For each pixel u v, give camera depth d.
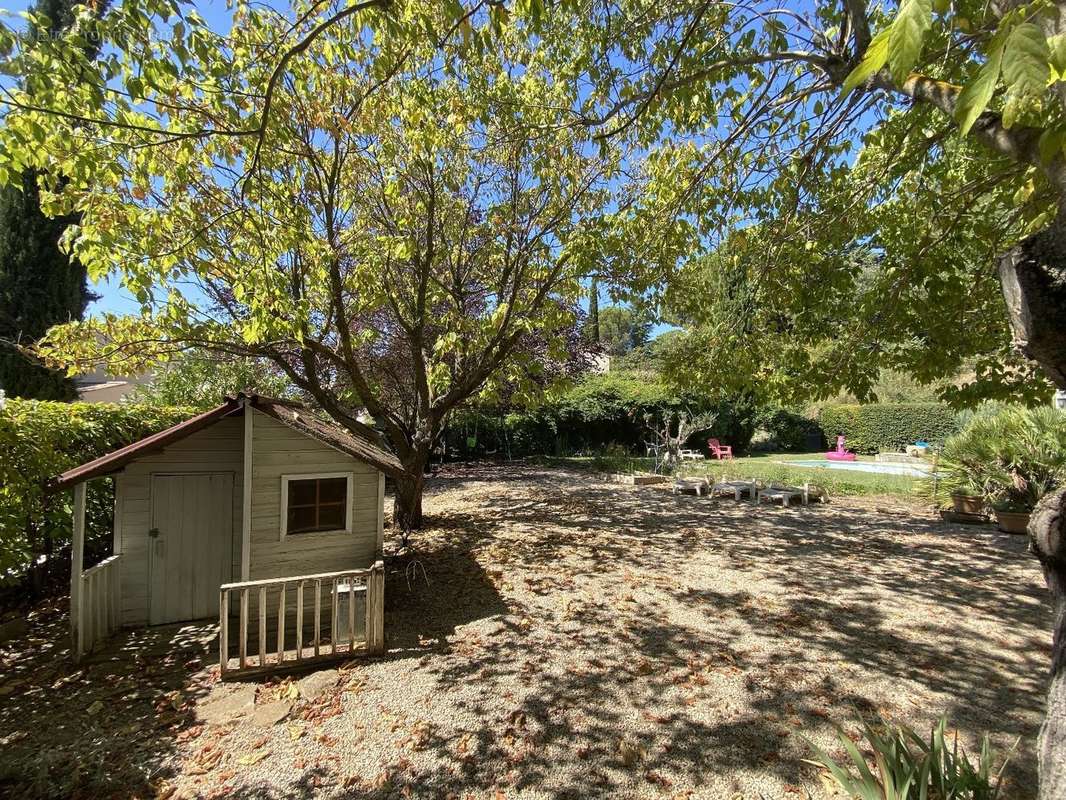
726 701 3.69
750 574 6.48
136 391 12.28
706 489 12.64
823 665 4.17
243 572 4.96
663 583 6.16
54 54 2.87
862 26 2.70
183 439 5.18
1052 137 1.32
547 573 6.58
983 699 3.67
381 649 4.45
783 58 3.19
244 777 2.99
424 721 3.51
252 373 12.74
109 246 4.35
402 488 8.88
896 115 4.59
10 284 11.78
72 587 4.38
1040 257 1.51
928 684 3.88
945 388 5.32
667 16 4.15
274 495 5.09
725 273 6.44
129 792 2.88
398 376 10.87
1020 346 1.61
